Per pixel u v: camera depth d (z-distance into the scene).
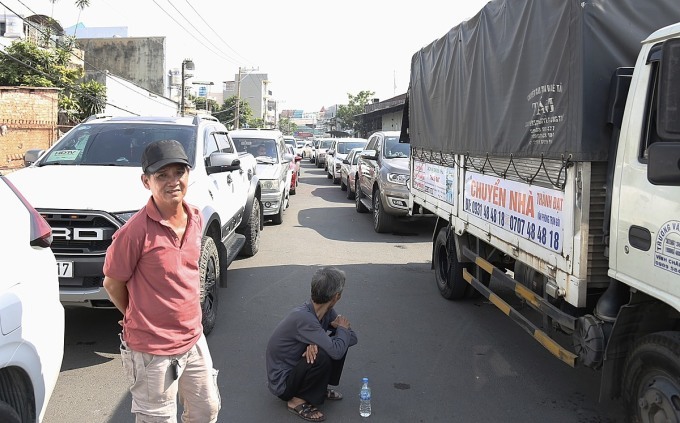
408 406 4.05
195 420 3.01
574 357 3.61
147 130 6.27
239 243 7.37
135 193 4.77
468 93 5.72
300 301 6.59
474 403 4.11
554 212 3.85
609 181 3.42
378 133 13.41
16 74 20.70
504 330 5.71
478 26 5.45
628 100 3.25
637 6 3.50
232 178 7.17
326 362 3.82
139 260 2.67
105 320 5.70
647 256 3.02
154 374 2.72
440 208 6.91
